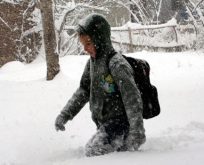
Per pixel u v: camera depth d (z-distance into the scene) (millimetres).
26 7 18469
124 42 21391
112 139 3660
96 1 21641
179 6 27797
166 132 4984
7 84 11133
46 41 12109
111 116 3670
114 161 2898
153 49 21875
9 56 17984
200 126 5109
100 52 3578
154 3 26906
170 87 9680
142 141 3328
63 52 19109
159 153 3086
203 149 3031
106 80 3576
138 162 2758
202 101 7422
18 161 4074
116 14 25984
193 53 18234
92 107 3754
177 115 6363
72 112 3971
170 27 22453
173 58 16031
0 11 17812
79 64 15367
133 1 25734
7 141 5152
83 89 3973
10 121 6680
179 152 3008
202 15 22156
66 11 18812
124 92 3393
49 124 6293
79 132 5660
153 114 3639
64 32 19594
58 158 3932
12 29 18109
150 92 3592
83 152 4098
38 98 9000
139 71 3559
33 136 5430
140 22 25172
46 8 12273
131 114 3348
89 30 3525
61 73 11992
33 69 15078
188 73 12453
